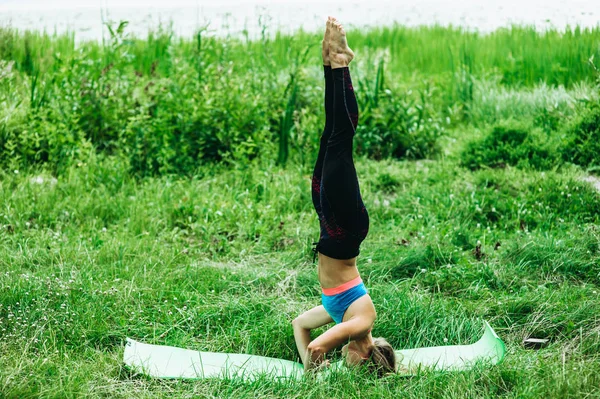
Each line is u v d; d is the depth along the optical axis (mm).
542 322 5086
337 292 4418
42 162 8500
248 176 8188
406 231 6859
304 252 6406
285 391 4156
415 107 9766
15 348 4539
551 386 4070
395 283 5742
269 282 5828
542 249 6191
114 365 4516
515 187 7793
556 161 8523
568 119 9625
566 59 11812
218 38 11773
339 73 4164
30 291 5246
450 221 7008
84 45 11984
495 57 12727
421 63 13023
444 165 8766
